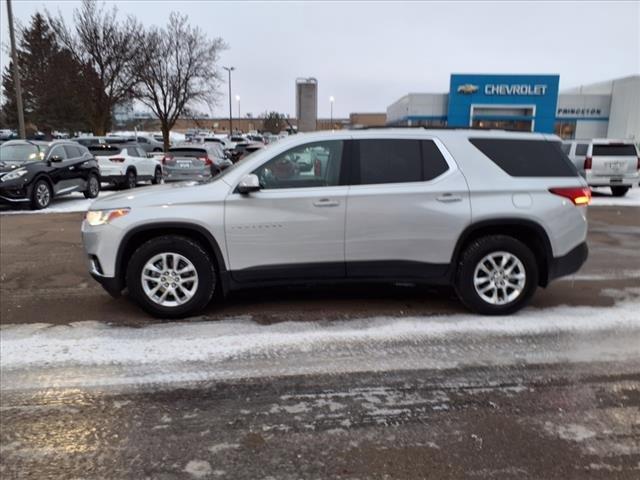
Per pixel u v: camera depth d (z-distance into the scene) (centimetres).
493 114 3156
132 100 3200
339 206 475
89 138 2372
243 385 363
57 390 355
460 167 490
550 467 274
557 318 494
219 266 482
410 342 436
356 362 398
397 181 486
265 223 474
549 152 508
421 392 354
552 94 3109
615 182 1623
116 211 472
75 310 517
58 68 2872
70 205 1371
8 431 307
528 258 489
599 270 693
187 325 473
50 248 828
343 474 269
